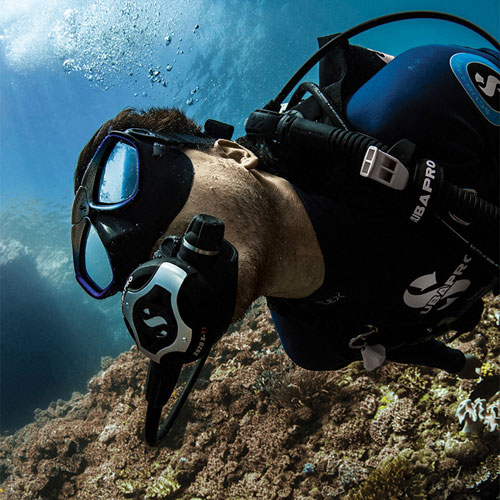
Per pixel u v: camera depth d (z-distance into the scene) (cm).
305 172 95
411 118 93
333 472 644
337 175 91
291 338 116
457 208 86
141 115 95
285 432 722
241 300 72
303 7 1822
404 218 89
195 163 81
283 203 88
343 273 93
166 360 72
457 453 548
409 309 104
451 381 614
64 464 938
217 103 1889
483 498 523
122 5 960
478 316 126
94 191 82
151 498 783
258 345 933
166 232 76
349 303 100
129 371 1028
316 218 89
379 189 87
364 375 714
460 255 98
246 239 76
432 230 93
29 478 976
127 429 907
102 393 1079
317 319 103
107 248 79
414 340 113
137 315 70
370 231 91
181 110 100
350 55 112
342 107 104
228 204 77
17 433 1359
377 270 95
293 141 94
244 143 107
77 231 86
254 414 787
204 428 830
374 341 109
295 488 671
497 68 107
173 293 66
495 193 99
